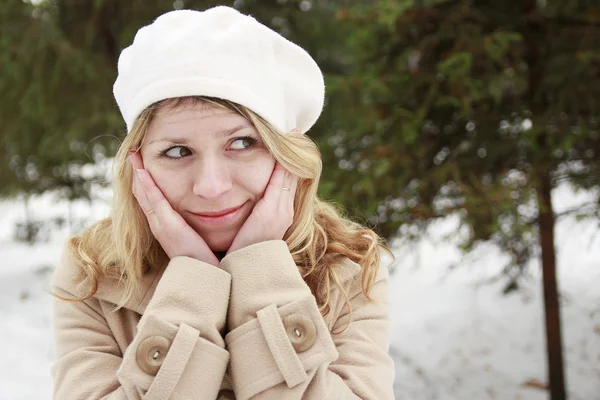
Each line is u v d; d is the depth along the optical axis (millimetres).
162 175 1138
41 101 4281
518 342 4195
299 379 1060
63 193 5508
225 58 1093
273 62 1172
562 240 3471
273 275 1144
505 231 2865
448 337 4344
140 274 1260
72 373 1174
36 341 4344
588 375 3713
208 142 1104
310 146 1272
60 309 1283
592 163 2977
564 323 4355
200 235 1210
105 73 4680
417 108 3062
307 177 1242
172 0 4598
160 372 1033
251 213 1207
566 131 2803
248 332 1091
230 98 1080
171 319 1084
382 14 2936
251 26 1141
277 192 1199
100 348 1217
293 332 1087
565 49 2955
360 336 1254
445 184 2941
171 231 1163
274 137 1154
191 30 1095
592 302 4586
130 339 1266
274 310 1093
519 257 3357
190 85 1066
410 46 3102
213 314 1102
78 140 4609
